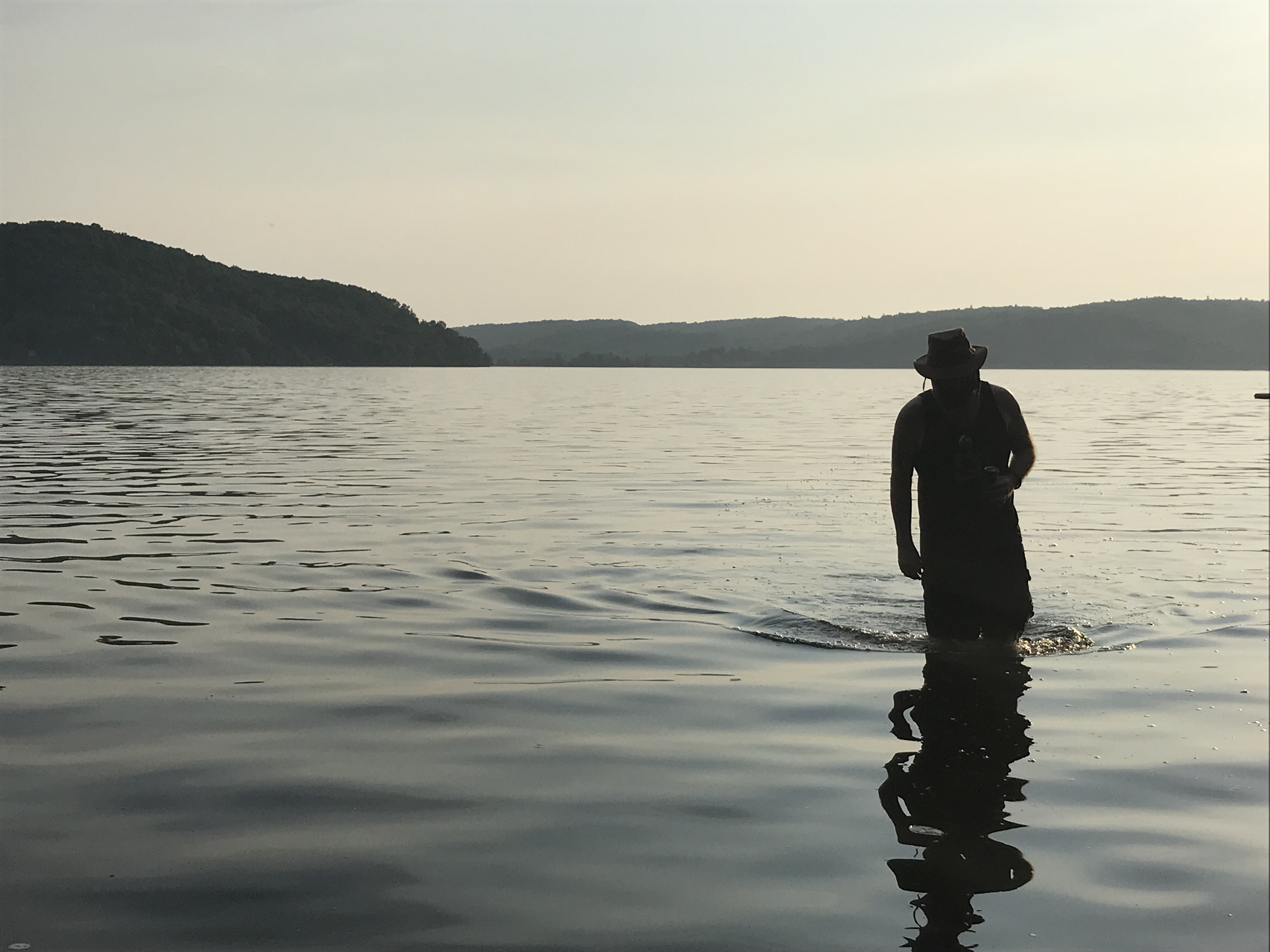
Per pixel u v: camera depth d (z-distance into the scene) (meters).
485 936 3.09
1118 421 34.50
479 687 5.55
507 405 44.91
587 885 3.40
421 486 14.49
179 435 24.17
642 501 13.04
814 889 3.38
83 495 13.12
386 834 3.77
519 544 9.81
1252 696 5.38
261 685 5.53
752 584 8.16
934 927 3.16
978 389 6.48
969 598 6.49
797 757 4.55
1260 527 11.40
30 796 4.05
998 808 4.01
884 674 5.82
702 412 39.19
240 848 3.65
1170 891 3.38
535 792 4.15
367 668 5.86
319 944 3.04
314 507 12.20
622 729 4.91
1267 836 3.76
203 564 8.75
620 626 6.89
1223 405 49.03
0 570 8.41
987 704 5.27
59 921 3.15
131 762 4.43
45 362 175.62
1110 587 8.17
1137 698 5.34
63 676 5.63
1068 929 3.14
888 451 21.20
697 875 3.47
